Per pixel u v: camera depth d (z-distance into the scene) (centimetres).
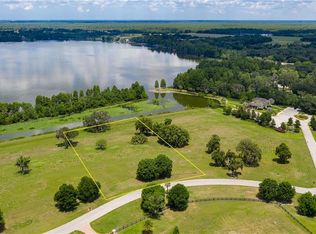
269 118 18375
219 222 9688
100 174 12556
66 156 14188
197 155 14450
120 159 13900
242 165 12744
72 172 12725
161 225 9531
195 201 10756
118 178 12262
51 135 16738
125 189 11481
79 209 10350
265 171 13162
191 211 10244
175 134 15250
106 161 13712
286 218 9969
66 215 10038
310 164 13925
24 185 11819
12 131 17575
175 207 10394
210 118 19575
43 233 9181
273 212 10256
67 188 10288
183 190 10300
